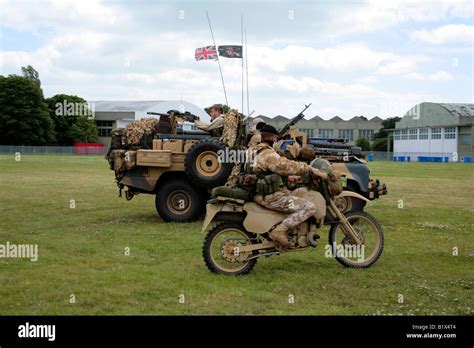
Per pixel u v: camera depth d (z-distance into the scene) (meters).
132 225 11.54
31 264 7.73
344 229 7.79
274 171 7.27
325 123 93.00
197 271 7.45
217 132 12.48
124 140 12.45
